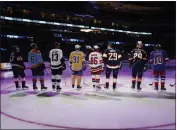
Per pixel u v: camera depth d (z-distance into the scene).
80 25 33.84
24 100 5.68
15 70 7.06
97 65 6.92
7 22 25.89
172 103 5.46
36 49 6.85
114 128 3.70
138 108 4.98
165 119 4.20
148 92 6.84
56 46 6.80
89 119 4.17
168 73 12.81
